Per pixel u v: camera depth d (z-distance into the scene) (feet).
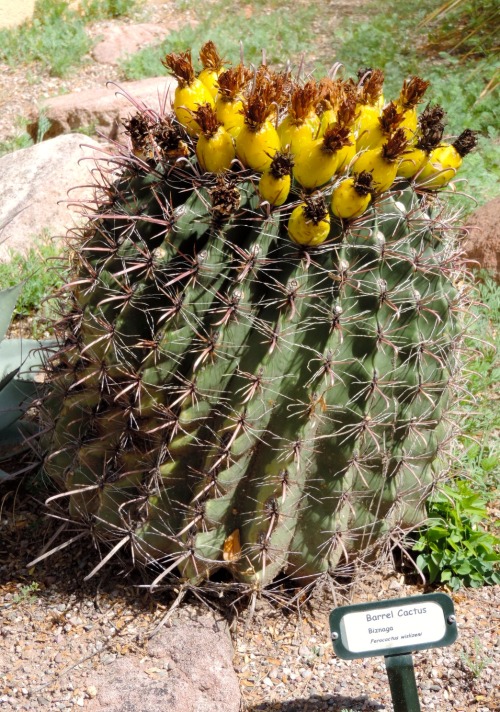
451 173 9.45
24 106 29.37
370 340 8.87
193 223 8.72
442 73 28.73
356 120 9.29
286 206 8.61
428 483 10.26
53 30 34.12
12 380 12.34
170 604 10.12
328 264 8.68
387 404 9.04
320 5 37.60
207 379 8.89
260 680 9.52
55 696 9.06
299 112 8.75
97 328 9.17
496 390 14.38
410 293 8.92
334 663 9.75
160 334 8.89
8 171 19.74
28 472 12.10
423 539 10.88
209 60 9.80
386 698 9.28
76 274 9.84
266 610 10.26
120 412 9.48
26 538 11.25
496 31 30.73
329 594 10.40
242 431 8.96
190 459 9.44
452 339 9.67
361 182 8.23
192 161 9.07
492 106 25.48
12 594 10.38
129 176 9.37
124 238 9.05
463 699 9.30
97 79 31.37
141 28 34.76
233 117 9.00
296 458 9.05
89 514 10.23
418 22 33.40
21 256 17.22
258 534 9.41
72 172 19.30
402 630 8.48
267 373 8.73
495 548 11.30
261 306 8.78
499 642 9.96
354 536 9.93
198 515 9.37
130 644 9.65
